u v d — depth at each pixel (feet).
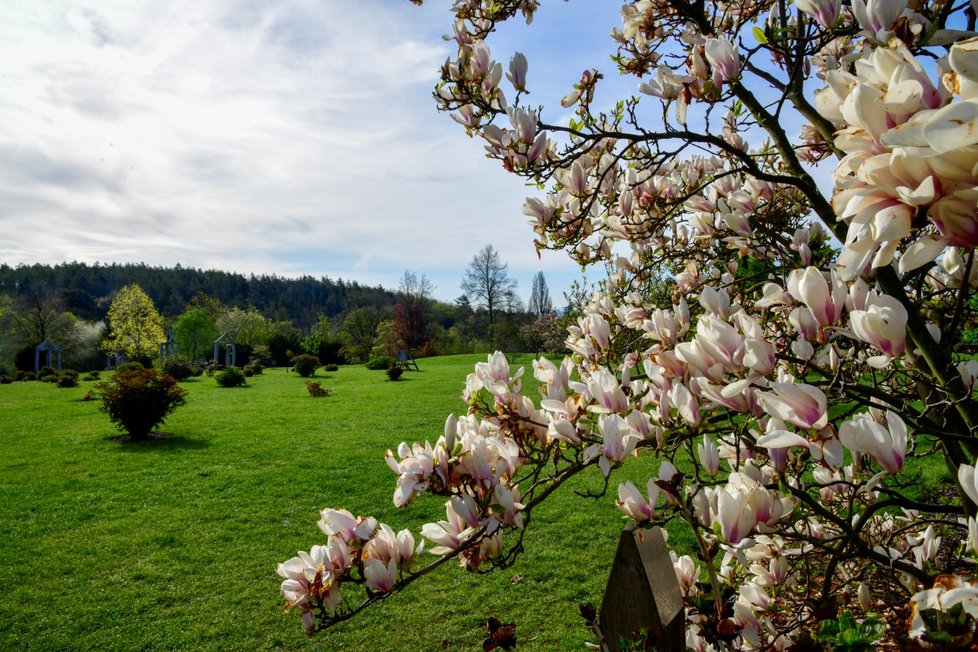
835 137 2.04
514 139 5.56
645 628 4.01
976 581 2.50
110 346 144.36
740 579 6.14
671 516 3.92
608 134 5.76
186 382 89.51
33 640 16.22
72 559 21.59
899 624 4.57
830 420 3.98
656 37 7.25
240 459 36.60
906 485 5.76
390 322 160.35
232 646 15.84
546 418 4.52
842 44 7.32
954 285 4.77
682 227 10.36
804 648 3.24
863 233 1.92
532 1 6.85
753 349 3.38
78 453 38.58
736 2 7.34
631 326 7.41
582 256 8.32
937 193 1.78
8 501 28.43
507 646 4.10
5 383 97.45
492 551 4.05
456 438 3.91
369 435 43.83
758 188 8.31
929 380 4.38
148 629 16.72
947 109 1.56
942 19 4.10
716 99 5.29
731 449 5.15
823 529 6.31
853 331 3.28
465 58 5.92
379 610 17.25
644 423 4.16
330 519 4.01
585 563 19.63
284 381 89.45
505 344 115.14
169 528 24.73
